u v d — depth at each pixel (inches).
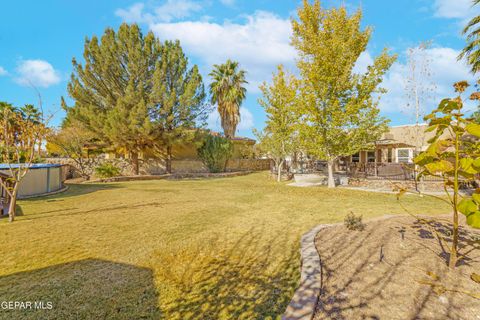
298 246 164.7
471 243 146.3
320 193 421.7
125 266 137.8
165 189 490.9
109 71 694.5
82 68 689.0
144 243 173.6
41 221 235.5
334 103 427.8
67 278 123.8
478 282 103.5
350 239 163.6
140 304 102.3
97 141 778.2
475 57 419.8
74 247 165.9
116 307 100.3
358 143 455.8
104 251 159.2
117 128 650.8
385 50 420.8
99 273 129.2
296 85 523.5
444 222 202.2
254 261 142.8
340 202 333.7
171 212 274.5
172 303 102.9
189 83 749.3
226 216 254.4
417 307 88.9
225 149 957.2
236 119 1061.8
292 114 584.4
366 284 105.4
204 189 489.1
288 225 217.0
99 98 719.1
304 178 602.5
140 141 737.0
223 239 181.5
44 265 138.7
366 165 542.9
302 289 101.9
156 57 754.2
